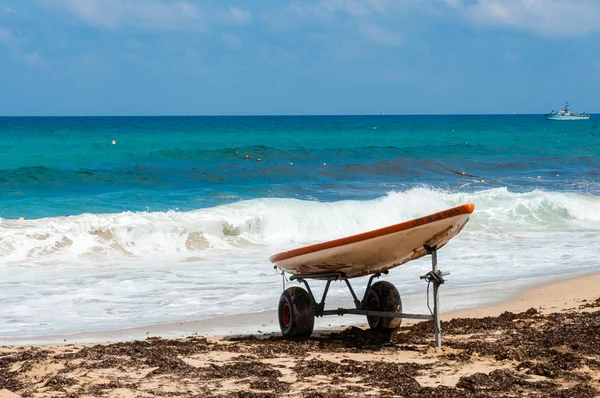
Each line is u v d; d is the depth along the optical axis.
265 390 7.05
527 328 9.97
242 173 36.12
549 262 17.14
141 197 27.86
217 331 10.80
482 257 17.81
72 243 18.09
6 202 26.16
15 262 16.73
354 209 23.30
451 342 9.23
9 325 11.30
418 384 7.15
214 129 91.88
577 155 51.47
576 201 25.78
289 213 21.89
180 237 19.52
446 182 35.62
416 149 52.19
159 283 14.71
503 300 12.77
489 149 54.25
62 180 31.42
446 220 8.51
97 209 24.94
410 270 16.03
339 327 10.91
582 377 7.28
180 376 7.64
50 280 14.95
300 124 121.06
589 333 9.36
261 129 92.50
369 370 7.75
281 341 9.73
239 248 19.55
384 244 9.07
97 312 12.23
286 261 10.18
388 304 9.88
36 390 7.15
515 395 6.74
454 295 13.30
